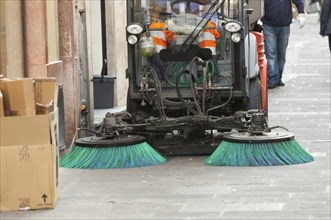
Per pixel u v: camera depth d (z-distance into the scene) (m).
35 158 8.79
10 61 11.53
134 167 10.92
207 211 8.60
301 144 12.49
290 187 9.62
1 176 8.77
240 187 9.68
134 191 9.62
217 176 10.30
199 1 11.59
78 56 12.88
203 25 11.57
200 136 11.86
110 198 9.30
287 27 19.61
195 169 10.76
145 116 11.93
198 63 11.43
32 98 8.78
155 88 11.45
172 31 11.62
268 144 10.87
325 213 8.42
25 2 11.52
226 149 10.98
